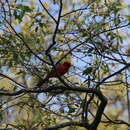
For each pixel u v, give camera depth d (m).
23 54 11.98
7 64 12.19
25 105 13.17
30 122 12.70
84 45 12.44
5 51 11.96
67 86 11.42
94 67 12.34
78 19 12.53
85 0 12.56
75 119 13.00
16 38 12.03
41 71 12.34
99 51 12.27
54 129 11.71
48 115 12.65
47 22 12.92
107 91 15.33
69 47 12.84
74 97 12.58
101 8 12.38
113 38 12.16
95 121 11.88
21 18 11.38
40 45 12.66
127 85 12.92
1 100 12.07
